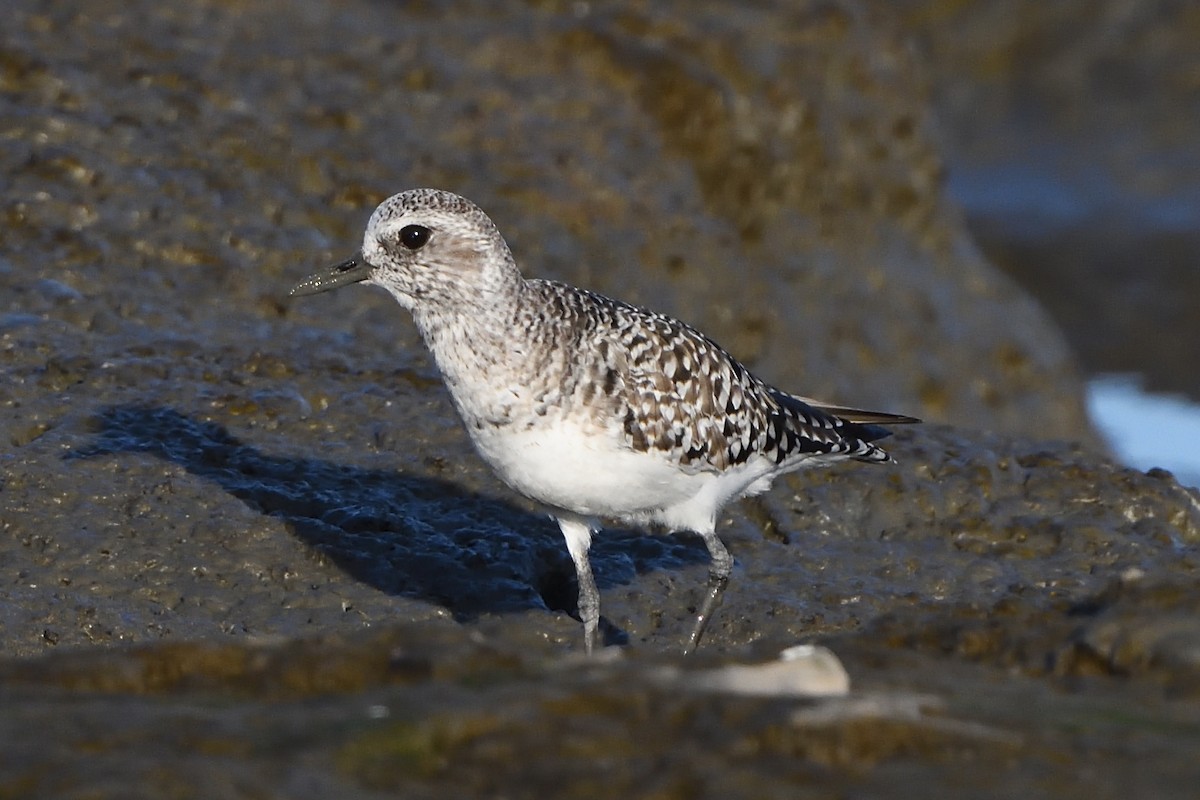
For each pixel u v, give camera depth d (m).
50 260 15.65
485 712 7.15
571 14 21.78
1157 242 35.66
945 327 22.55
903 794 6.64
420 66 20.03
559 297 10.52
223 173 17.36
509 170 18.86
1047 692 7.93
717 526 13.06
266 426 13.59
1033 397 23.03
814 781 6.73
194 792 6.32
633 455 10.42
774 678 7.69
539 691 7.38
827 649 8.70
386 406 14.08
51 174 16.59
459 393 10.45
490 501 12.97
